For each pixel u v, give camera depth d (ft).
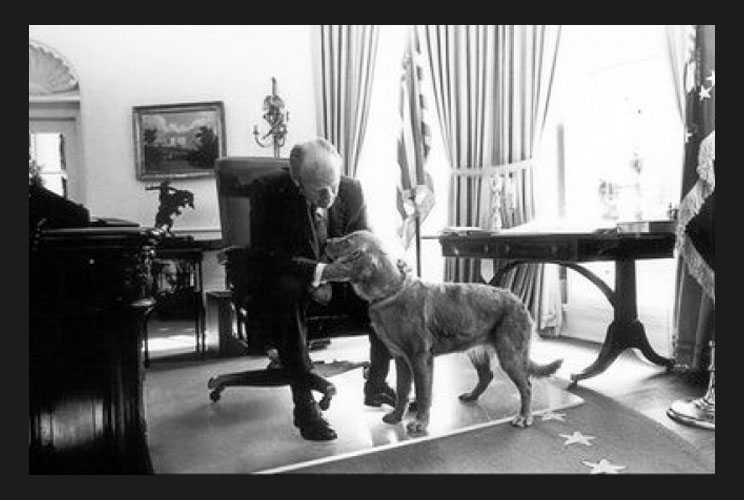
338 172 7.51
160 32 16.90
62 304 5.45
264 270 7.85
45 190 5.80
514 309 7.80
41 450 5.42
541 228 11.85
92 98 16.75
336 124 16.98
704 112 9.70
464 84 15.67
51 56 16.72
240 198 10.55
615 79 13.87
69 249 5.38
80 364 5.51
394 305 7.38
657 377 10.55
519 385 7.82
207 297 15.99
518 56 14.98
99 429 5.57
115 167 16.99
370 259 7.25
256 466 6.63
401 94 16.29
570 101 15.01
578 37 14.75
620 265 10.24
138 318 5.70
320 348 14.34
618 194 13.76
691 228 8.57
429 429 7.74
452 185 15.96
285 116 17.06
